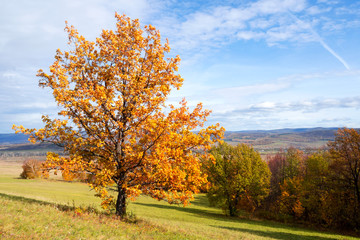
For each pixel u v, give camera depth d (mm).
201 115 13406
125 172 13414
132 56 13938
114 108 12758
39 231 8430
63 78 12188
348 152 36219
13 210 10336
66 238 8398
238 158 46688
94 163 13203
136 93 13555
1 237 7082
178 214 39312
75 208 14648
